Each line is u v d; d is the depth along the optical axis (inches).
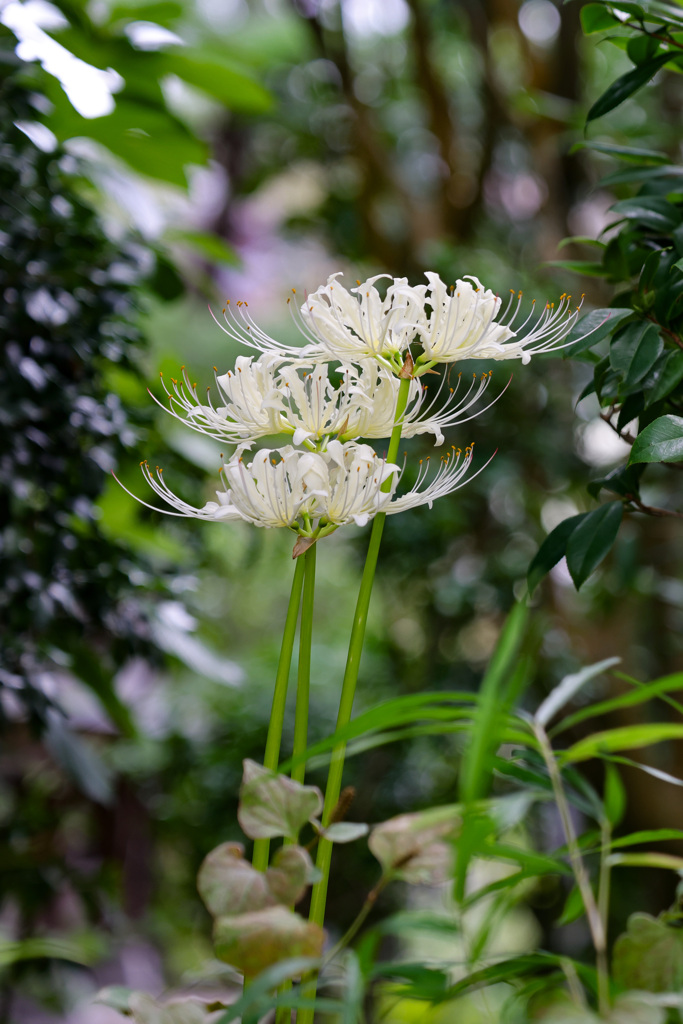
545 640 95.3
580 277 99.3
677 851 102.9
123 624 63.4
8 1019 84.6
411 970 42.6
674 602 94.2
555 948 112.3
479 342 44.9
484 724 40.3
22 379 58.4
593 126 98.0
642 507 48.1
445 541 98.0
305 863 42.6
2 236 59.2
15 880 83.0
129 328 64.6
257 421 45.0
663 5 47.6
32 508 59.7
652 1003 40.7
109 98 71.2
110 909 88.0
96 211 67.0
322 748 42.7
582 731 104.3
